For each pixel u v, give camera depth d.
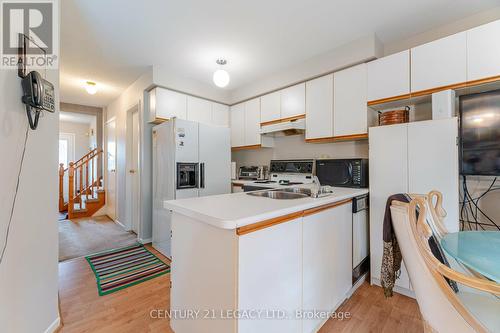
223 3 1.78
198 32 2.18
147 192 3.19
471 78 1.67
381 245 1.99
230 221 0.92
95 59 2.73
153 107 3.04
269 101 3.25
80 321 1.52
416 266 0.95
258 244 1.04
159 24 2.05
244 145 3.65
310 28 2.12
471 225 1.89
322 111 2.61
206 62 2.82
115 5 1.79
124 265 2.43
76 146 6.75
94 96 4.25
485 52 1.61
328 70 2.53
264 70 3.05
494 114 1.60
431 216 1.27
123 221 3.96
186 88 3.25
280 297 1.16
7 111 1.07
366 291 1.92
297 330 1.26
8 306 1.07
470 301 1.01
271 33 2.20
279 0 1.75
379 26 2.09
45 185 1.36
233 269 0.97
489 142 1.62
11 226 1.09
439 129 1.73
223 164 3.04
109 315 1.59
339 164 2.40
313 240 1.40
